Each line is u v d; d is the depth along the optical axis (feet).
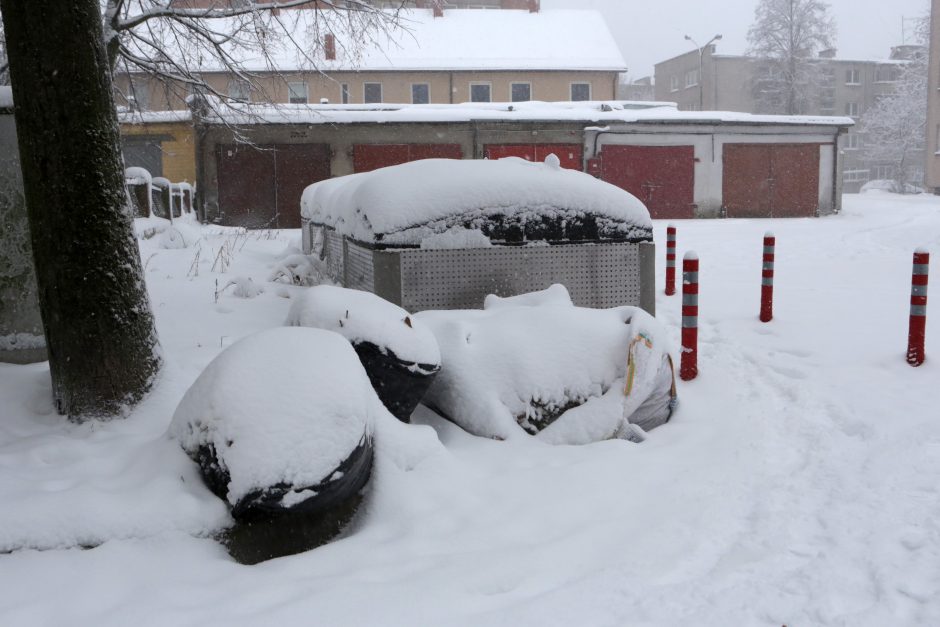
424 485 12.39
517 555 10.62
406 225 19.10
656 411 16.34
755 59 186.29
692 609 9.12
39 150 14.03
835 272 37.47
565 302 17.67
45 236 14.28
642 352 15.69
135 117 37.22
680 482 13.07
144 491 11.10
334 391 11.56
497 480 13.12
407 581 9.89
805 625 8.75
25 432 14.43
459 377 15.47
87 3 14.12
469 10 144.56
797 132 84.58
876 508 11.68
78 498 10.83
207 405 11.51
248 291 25.66
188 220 70.64
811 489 12.56
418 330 14.58
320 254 31.35
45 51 13.76
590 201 20.10
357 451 11.37
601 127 80.69
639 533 11.25
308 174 76.23
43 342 18.04
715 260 44.86
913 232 51.49
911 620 8.73
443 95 133.08
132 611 9.16
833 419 16.03
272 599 9.53
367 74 130.72
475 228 19.44
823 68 218.79
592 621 8.91
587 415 15.34
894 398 17.08
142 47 33.17
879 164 217.97
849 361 20.25
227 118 42.80
